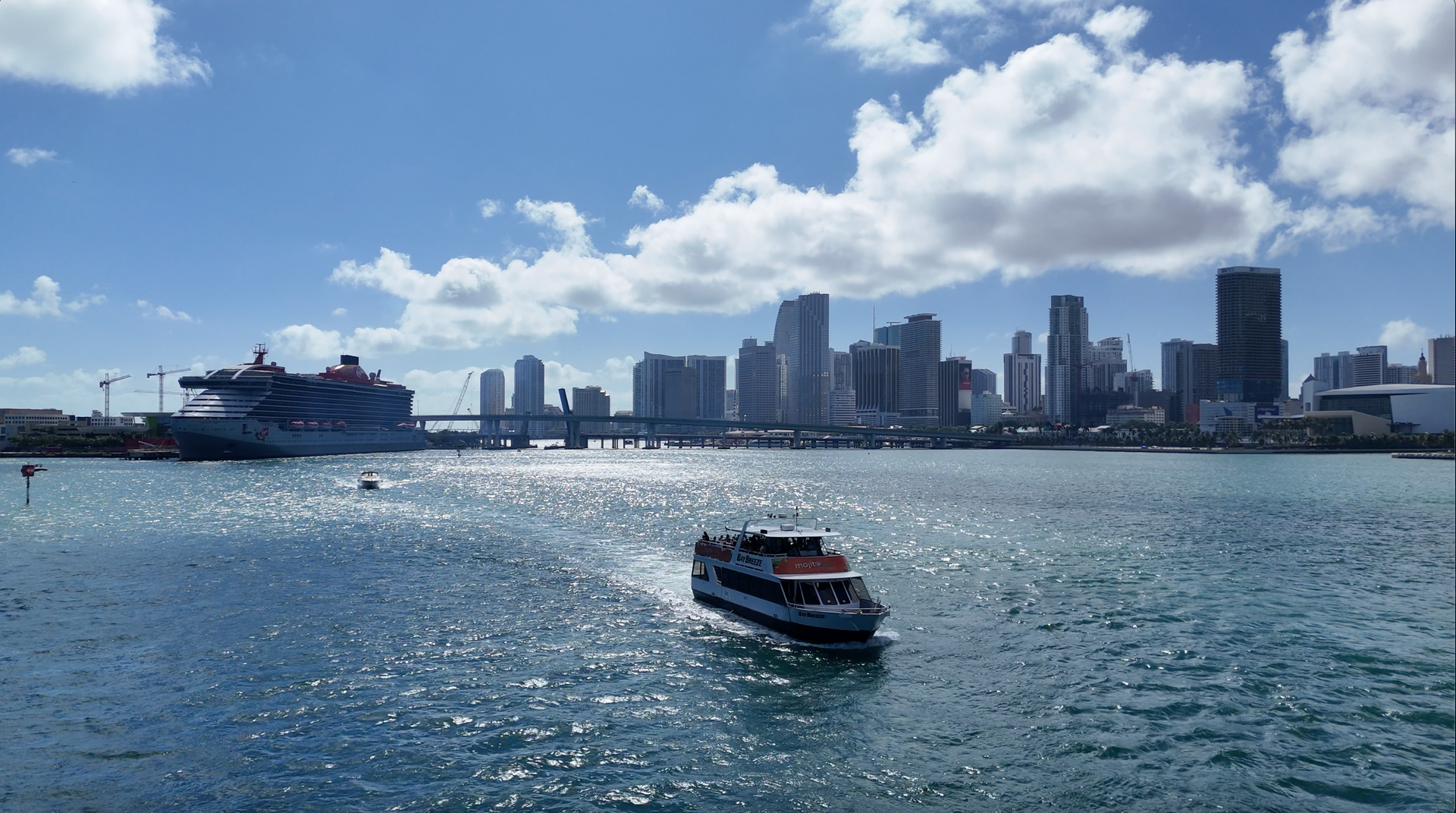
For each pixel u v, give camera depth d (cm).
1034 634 6588
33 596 7881
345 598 7769
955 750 4475
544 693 5256
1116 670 5712
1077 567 9569
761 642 6353
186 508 16012
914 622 6938
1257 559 10325
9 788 4006
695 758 4362
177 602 7625
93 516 14662
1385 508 17512
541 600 7700
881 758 4372
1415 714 4962
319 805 3869
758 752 4444
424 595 7919
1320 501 19112
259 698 5166
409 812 3809
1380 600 7969
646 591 8088
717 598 7450
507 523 13675
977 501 18638
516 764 4288
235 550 10662
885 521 14238
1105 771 4250
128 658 5934
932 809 3869
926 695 5250
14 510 15725
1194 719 4884
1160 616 7200
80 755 4362
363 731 4675
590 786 4059
